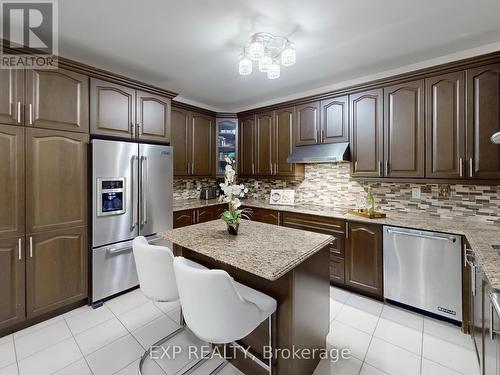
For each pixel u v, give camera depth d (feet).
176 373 5.42
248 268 4.22
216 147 13.44
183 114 11.85
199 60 8.22
